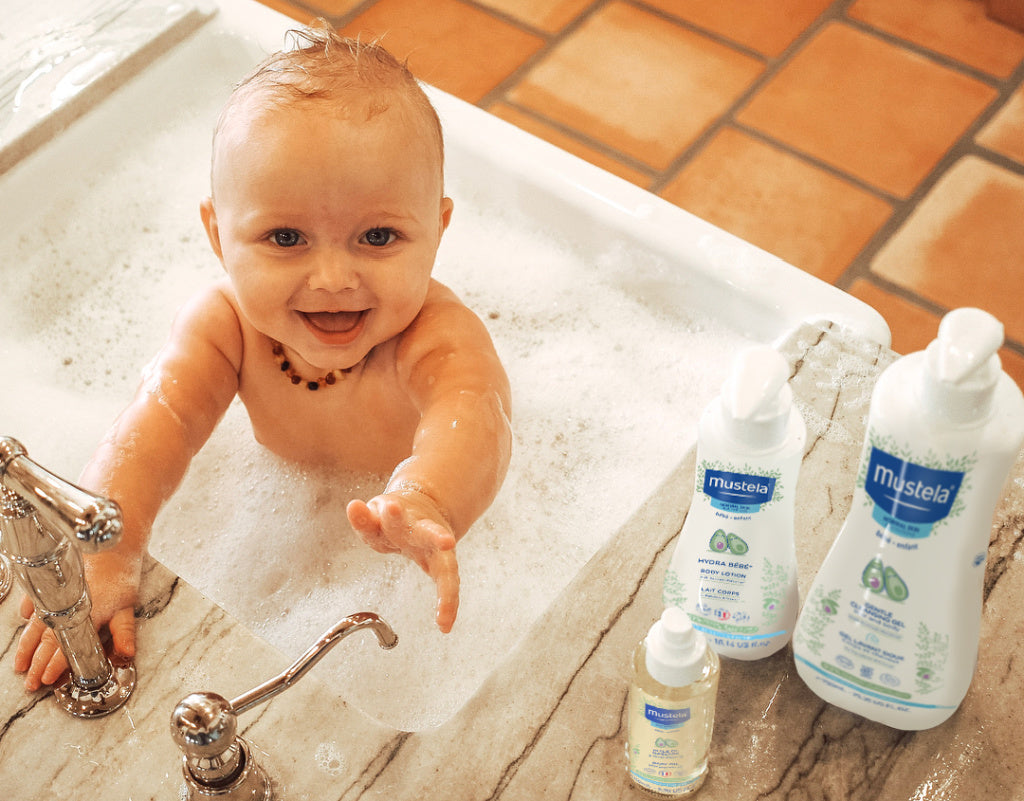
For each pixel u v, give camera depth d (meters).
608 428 1.13
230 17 1.27
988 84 1.89
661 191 1.75
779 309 1.04
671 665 0.61
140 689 0.74
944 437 0.57
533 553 1.04
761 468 0.64
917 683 0.66
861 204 1.73
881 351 0.93
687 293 1.12
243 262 0.89
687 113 1.85
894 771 0.69
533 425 1.13
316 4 1.99
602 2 1.99
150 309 1.24
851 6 1.99
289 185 0.84
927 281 1.64
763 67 1.91
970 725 0.71
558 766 0.70
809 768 0.70
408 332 1.00
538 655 0.75
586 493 1.08
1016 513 0.81
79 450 1.09
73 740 0.71
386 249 0.90
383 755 0.71
